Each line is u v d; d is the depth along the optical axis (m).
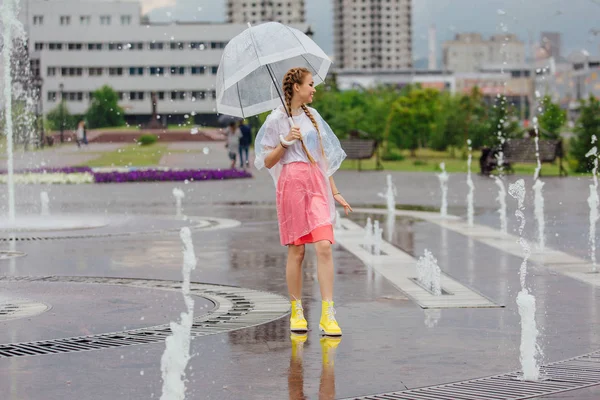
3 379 7.77
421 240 18.14
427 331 9.56
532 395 7.14
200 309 10.98
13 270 14.45
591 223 20.19
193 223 22.11
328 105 62.53
